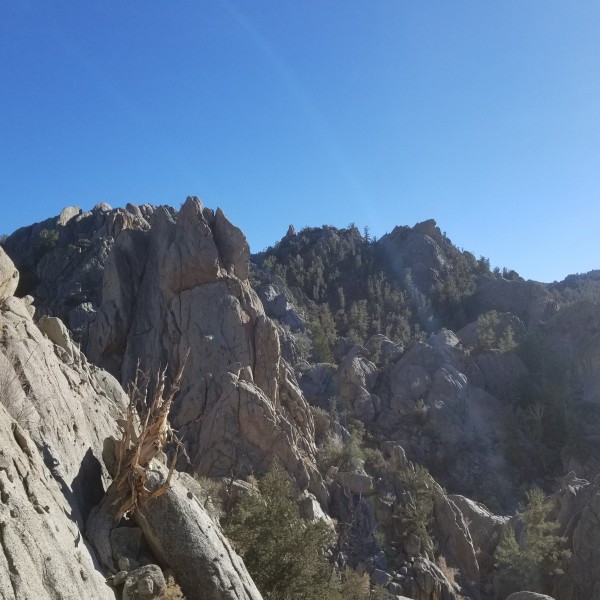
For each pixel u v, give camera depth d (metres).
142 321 66.94
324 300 150.38
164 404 17.25
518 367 110.69
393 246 174.75
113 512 15.84
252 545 27.58
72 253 88.00
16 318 19.02
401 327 136.12
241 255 71.31
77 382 21.38
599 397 105.06
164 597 14.41
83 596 12.34
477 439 93.12
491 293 150.88
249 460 52.12
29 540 11.69
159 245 71.25
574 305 122.81
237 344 63.47
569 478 67.38
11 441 13.65
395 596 41.03
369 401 92.88
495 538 65.12
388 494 62.72
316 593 27.45
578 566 55.31
